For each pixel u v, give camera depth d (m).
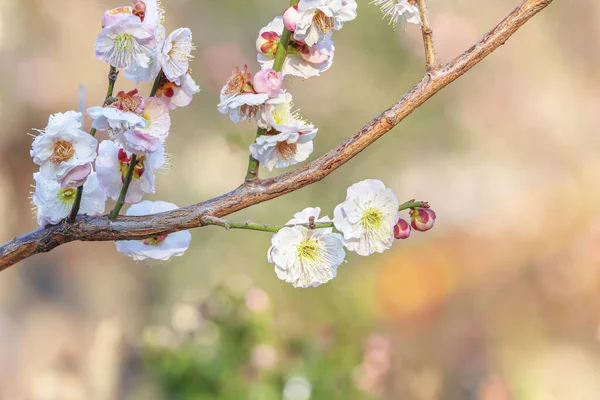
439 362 2.80
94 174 1.07
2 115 2.89
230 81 1.03
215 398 2.04
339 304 2.98
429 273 3.42
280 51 1.04
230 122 3.37
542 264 3.40
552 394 2.74
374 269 3.28
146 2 1.02
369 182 1.02
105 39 1.01
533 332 3.14
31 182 2.90
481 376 2.74
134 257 1.07
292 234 1.02
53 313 2.67
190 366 2.04
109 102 1.01
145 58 1.01
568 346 3.07
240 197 1.02
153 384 2.10
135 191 1.06
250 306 2.11
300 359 2.11
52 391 2.21
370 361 2.20
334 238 1.03
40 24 3.04
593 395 2.77
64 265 2.85
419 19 1.02
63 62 3.05
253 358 2.05
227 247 3.09
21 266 2.78
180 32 1.02
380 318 3.15
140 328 2.66
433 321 3.24
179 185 3.28
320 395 2.06
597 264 3.27
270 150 1.02
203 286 2.96
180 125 3.35
